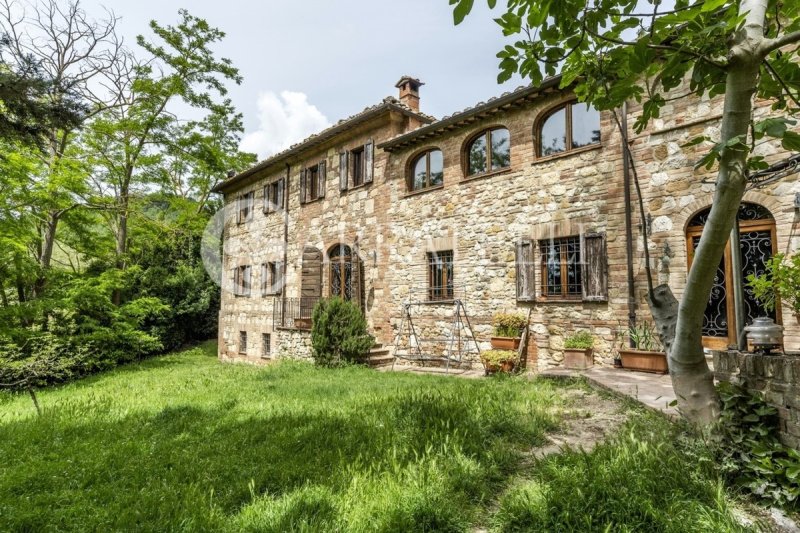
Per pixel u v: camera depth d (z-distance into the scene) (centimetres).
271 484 284
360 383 659
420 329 905
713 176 569
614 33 236
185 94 1370
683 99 602
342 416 436
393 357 916
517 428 366
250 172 1395
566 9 211
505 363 710
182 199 1442
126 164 1338
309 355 1048
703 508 215
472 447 322
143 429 436
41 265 1124
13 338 1030
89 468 324
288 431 400
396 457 311
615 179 656
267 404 530
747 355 277
